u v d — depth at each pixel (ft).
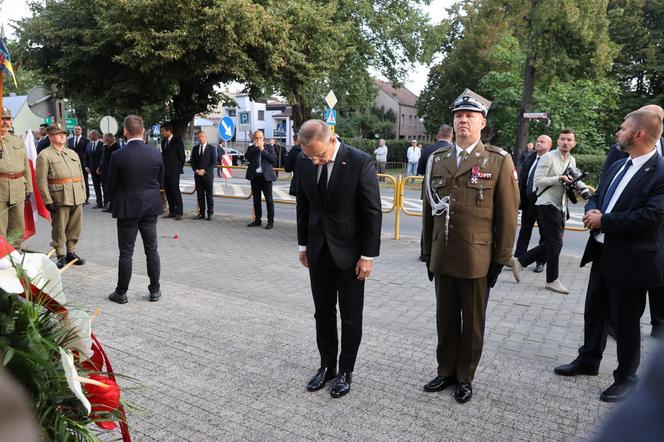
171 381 12.45
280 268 23.80
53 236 23.35
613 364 13.73
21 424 3.32
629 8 100.22
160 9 33.96
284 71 39.50
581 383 12.55
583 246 30.83
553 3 62.54
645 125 11.16
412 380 12.66
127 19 34.65
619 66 103.40
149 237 18.17
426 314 17.70
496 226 11.47
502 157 11.38
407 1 78.74
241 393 11.93
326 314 12.35
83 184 23.75
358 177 11.41
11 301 6.09
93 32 37.22
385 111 205.26
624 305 11.41
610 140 99.91
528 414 11.11
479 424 10.71
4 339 5.74
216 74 38.93
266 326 16.05
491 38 114.32
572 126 81.25
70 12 38.78
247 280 21.65
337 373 12.63
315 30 40.16
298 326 16.10
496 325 16.75
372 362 13.62
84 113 81.20
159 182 18.34
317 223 11.85
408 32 80.12
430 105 137.90
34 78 47.55
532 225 24.13
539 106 82.79
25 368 5.65
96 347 7.20
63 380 5.94
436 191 11.96
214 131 142.41
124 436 7.46
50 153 22.53
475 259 11.27
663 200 10.64
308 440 10.12
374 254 11.70
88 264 23.73
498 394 11.98
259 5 35.55
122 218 17.56
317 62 41.37
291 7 38.19
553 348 14.89
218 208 45.47
